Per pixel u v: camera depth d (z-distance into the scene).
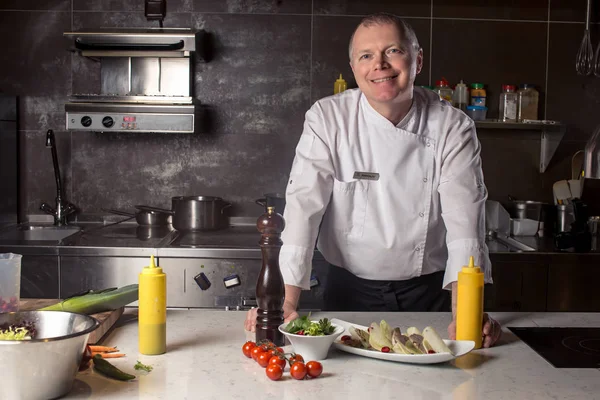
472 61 3.58
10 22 3.52
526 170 3.65
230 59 3.56
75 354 1.12
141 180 3.61
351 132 1.97
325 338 1.31
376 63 1.74
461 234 1.76
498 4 3.56
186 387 1.18
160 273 1.36
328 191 1.94
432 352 1.31
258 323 1.43
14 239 3.08
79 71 3.55
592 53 3.53
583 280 2.93
